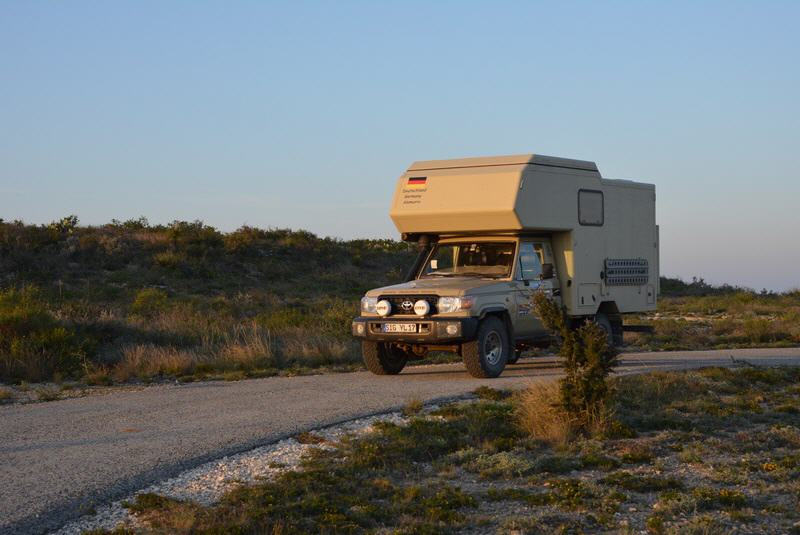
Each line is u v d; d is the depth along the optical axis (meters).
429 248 15.09
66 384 13.75
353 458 8.37
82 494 7.18
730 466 8.34
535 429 9.54
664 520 6.73
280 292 36.84
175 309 22.94
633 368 14.62
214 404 11.50
